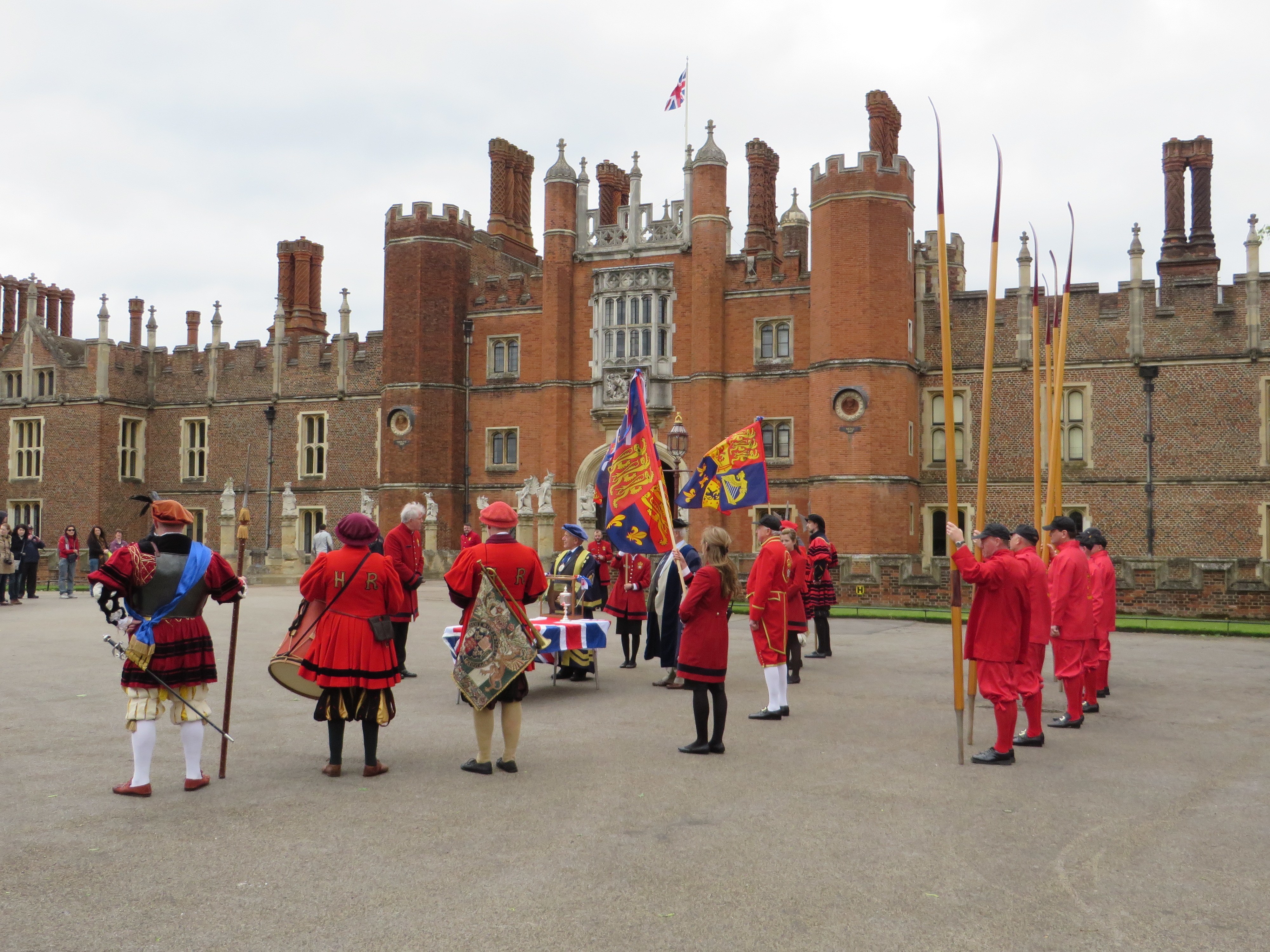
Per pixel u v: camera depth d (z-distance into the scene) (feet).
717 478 51.60
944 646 59.47
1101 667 42.73
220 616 70.85
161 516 26.58
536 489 127.03
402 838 22.85
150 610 25.96
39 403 154.40
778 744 32.94
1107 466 107.65
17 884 19.88
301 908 18.86
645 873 20.79
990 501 111.55
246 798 25.88
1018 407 111.24
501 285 134.51
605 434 126.11
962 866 21.36
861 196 110.93
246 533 29.94
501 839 22.81
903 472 109.81
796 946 17.48
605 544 52.11
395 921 18.34
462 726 35.29
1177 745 33.24
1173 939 17.90
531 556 29.53
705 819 24.49
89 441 150.92
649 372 123.03
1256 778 28.86
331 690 27.71
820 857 21.86
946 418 31.73
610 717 37.42
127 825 23.54
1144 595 77.92
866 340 110.01
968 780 28.45
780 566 37.17
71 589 92.02
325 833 23.11
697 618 31.30
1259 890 20.20
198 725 26.73
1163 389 106.01
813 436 113.19
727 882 20.35
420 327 132.46
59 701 38.47
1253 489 102.42
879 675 47.88
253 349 149.38
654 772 29.01
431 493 131.54
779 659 37.09
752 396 119.85
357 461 141.59
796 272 118.93
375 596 28.04
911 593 86.07
